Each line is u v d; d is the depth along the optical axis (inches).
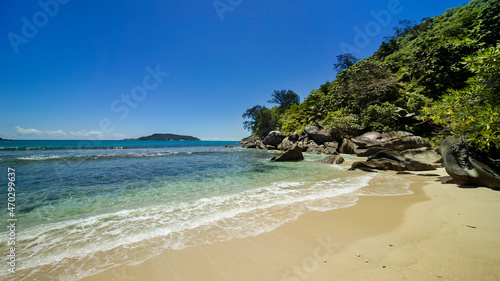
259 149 1604.3
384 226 156.1
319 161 680.4
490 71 228.8
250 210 207.2
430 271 94.4
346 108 1272.1
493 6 781.3
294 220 176.7
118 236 153.2
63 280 103.2
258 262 114.5
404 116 958.4
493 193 214.2
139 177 414.0
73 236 154.6
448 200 212.1
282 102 2768.2
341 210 199.9
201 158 828.0
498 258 100.5
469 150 262.2
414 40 1813.5
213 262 115.9
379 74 1293.1
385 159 496.1
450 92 280.2
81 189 314.8
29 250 134.4
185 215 196.2
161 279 102.2
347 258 112.8
